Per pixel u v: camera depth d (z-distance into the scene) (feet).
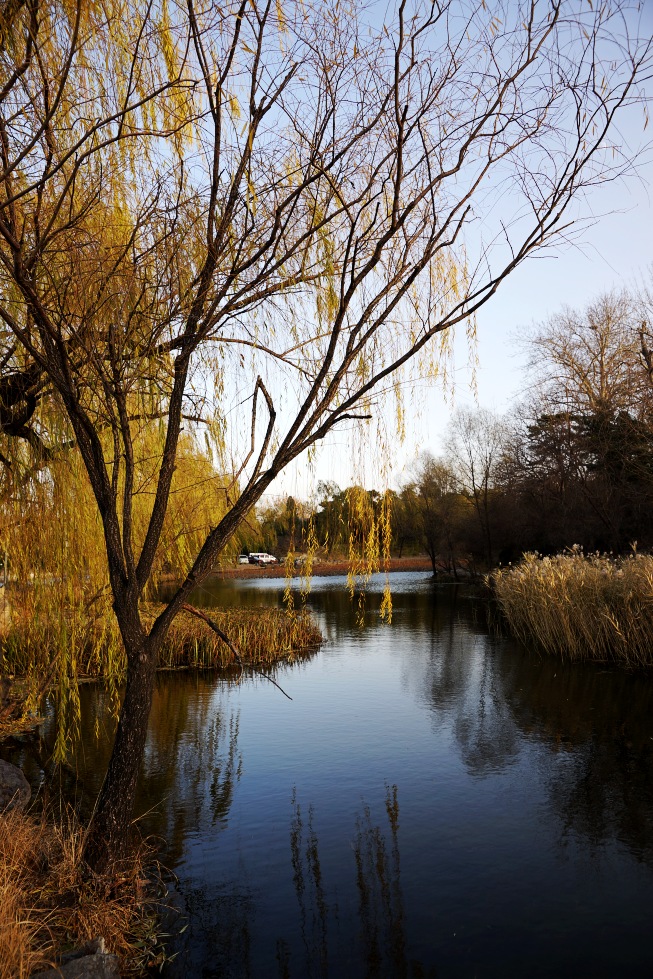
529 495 91.50
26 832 14.73
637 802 20.03
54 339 11.62
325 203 13.88
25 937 10.90
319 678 39.50
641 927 13.88
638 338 75.46
